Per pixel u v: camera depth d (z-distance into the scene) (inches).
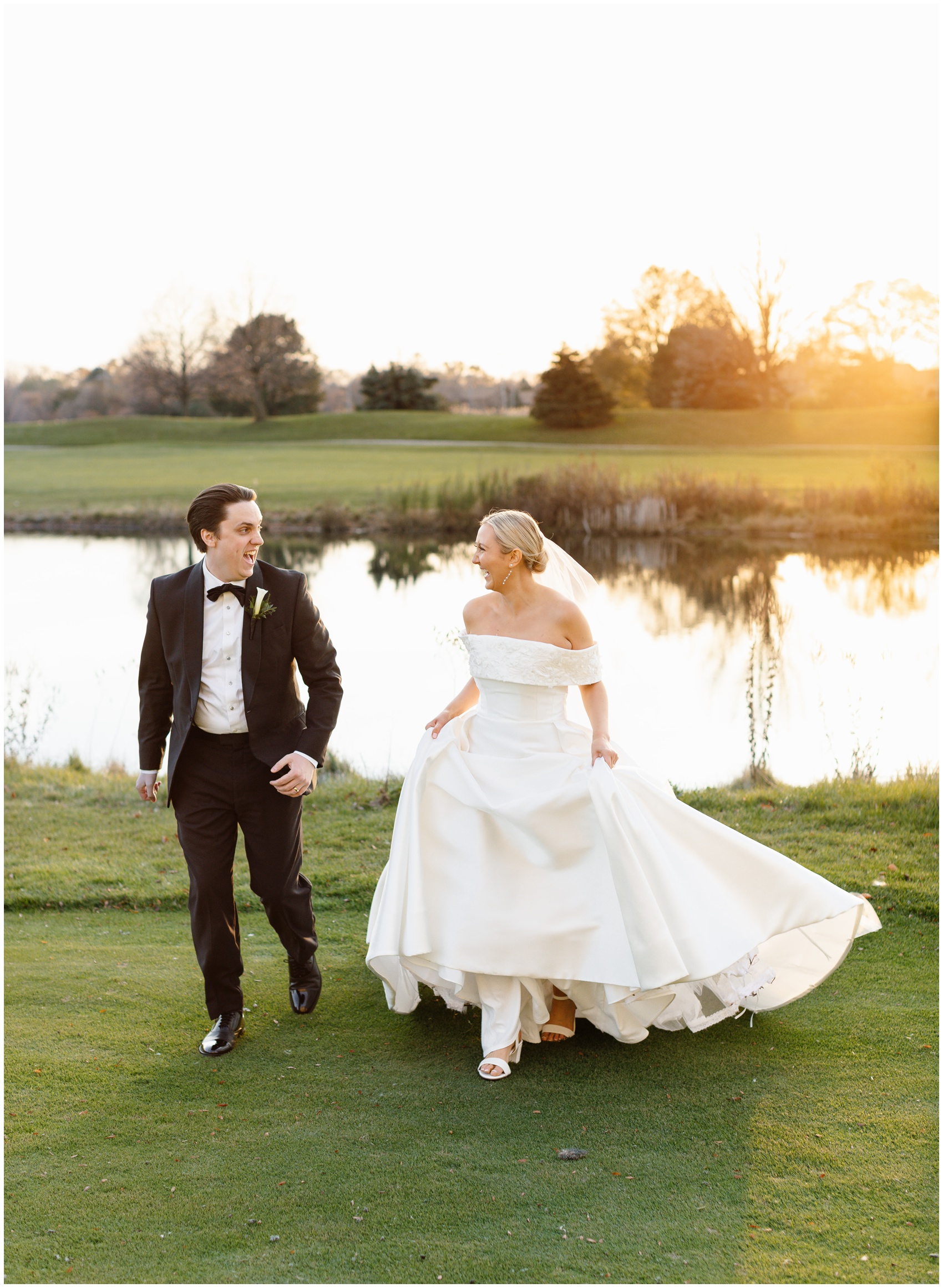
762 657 416.8
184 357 2229.3
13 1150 105.6
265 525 1011.9
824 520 931.3
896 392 1951.3
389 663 421.4
